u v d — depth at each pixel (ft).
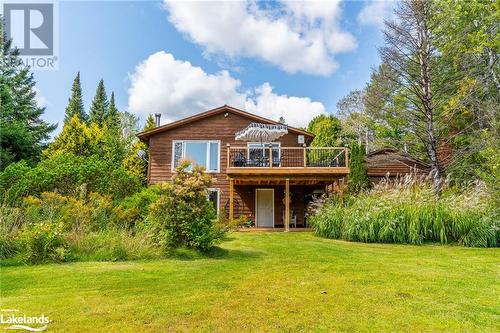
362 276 16.52
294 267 18.72
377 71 57.11
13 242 19.07
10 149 60.39
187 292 13.46
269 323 10.18
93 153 81.87
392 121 55.83
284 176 45.11
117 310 11.20
